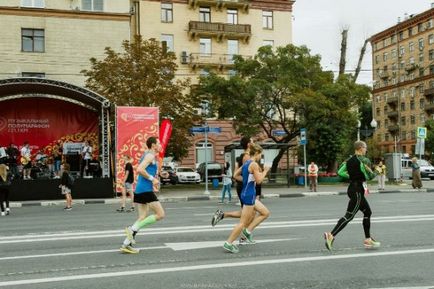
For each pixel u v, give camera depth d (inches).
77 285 242.5
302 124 1291.8
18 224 531.5
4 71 1510.8
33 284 246.4
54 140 1169.4
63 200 916.6
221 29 1985.7
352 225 456.4
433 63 3314.5
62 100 1167.0
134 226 334.0
